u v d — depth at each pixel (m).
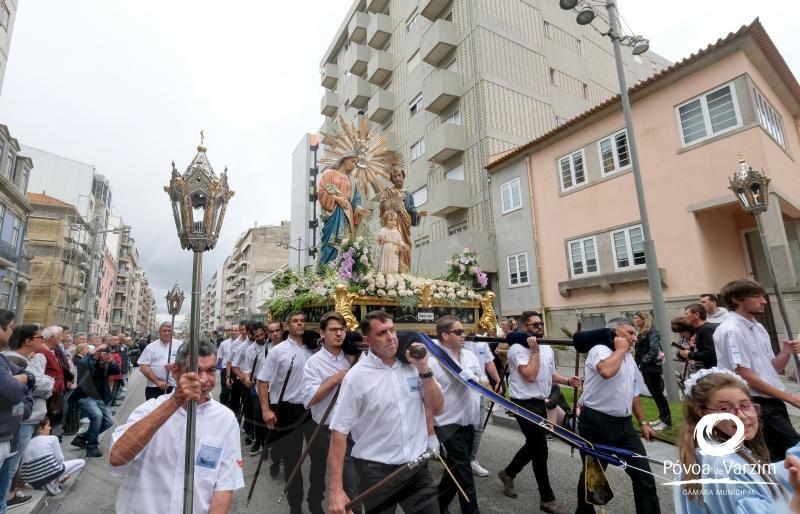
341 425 2.54
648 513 3.39
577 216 15.49
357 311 5.38
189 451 1.90
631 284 13.80
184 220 1.99
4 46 17.81
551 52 22.03
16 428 3.25
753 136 11.22
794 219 13.10
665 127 13.10
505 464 5.78
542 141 16.64
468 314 6.40
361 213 7.64
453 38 21.00
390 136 25.86
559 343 4.21
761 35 11.35
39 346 3.65
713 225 12.73
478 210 19.38
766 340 3.87
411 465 2.43
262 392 3.71
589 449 3.53
